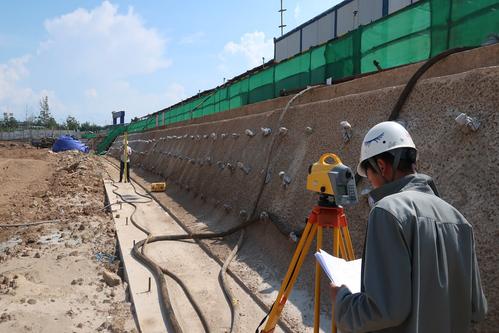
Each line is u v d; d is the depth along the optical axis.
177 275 5.86
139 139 30.38
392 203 1.75
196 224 8.88
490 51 3.95
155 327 4.35
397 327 1.67
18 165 20.73
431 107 4.18
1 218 9.91
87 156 29.02
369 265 1.70
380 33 6.38
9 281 5.33
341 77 7.29
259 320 4.55
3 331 4.09
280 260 5.88
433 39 5.35
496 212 3.21
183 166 14.30
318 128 6.27
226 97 13.77
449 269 1.75
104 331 4.34
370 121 5.07
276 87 9.80
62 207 10.92
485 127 3.52
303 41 18.02
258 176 7.89
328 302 4.55
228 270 6.03
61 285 5.46
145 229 8.27
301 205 5.96
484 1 4.67
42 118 75.38
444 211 1.83
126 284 5.65
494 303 3.04
